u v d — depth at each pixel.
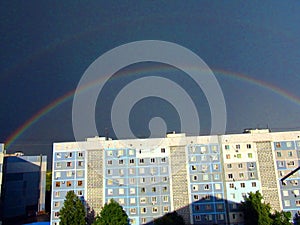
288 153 63.06
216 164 62.75
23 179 90.94
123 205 61.53
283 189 61.44
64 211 56.28
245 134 64.06
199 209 60.84
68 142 64.44
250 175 62.25
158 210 61.12
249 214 56.28
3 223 80.44
